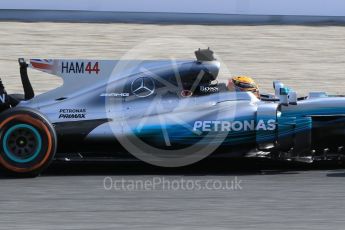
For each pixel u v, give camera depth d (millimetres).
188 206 19625
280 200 20281
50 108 23594
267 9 51406
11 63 42688
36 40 46875
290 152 24031
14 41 46562
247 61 43969
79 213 18875
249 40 48250
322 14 51469
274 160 25734
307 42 48250
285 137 23797
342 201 20203
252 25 51500
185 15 51438
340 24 51719
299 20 51594
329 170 24438
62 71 23922
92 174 23797
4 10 51312
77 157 24016
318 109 23922
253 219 18344
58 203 19891
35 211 19047
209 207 19516
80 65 23953
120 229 17422
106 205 19703
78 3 51344
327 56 45656
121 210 19203
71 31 49125
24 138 22641
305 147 23766
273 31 50438
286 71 42281
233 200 20266
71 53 44281
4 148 22484
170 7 51375
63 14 51438
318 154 24359
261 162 25688
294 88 38906
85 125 23469
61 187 21797
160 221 18141
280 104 24109
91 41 47031
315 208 19453
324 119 24078
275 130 23734
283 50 46531
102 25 50594
